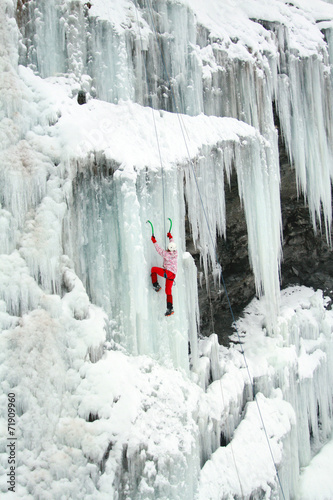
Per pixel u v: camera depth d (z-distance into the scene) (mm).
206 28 9070
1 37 6012
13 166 5840
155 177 6969
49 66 6988
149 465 5664
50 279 6020
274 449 8031
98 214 6613
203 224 8078
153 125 7473
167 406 6324
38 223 5992
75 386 5785
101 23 7262
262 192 9242
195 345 7922
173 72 8375
